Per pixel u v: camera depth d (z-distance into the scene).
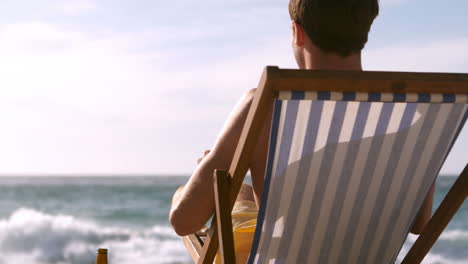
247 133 1.55
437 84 1.52
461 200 1.77
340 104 1.52
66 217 27.77
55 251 20.77
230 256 1.62
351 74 1.47
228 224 1.64
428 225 1.81
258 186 1.79
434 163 1.70
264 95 1.47
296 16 1.71
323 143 1.59
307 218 1.71
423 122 1.61
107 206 34.44
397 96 1.52
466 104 1.60
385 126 1.59
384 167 1.67
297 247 1.77
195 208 1.80
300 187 1.65
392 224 1.80
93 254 20.16
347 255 1.82
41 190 40.88
